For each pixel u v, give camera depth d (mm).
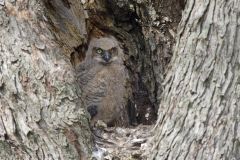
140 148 7035
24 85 6465
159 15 8578
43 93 6469
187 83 6062
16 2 6859
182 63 6160
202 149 5875
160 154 6137
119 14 8969
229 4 5914
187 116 6000
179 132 6047
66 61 6898
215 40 5914
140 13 8719
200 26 6035
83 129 6602
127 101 9414
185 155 5938
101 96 9250
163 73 8836
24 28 6754
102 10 9078
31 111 6402
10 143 6355
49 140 6344
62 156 6332
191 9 6188
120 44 9477
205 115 5898
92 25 9469
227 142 5809
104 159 6801
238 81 5828
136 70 9297
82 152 6520
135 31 9094
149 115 9367
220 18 5914
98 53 9438
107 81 9242
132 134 7727
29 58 6582
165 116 6270
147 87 9250
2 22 6676
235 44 5855
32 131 6332
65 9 9086
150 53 8930
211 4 5988
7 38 6625
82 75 9367
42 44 6750
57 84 6531
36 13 7023
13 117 6391
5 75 6469
